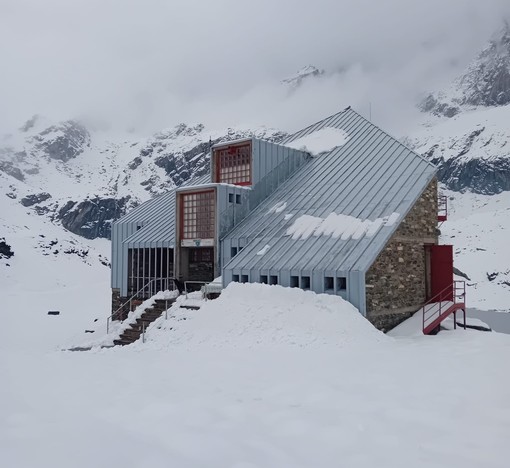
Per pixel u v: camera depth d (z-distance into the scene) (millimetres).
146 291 29359
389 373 11594
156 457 6438
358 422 8023
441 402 9078
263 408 8773
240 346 16406
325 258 20438
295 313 18219
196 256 27188
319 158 29438
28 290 59438
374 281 19469
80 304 48531
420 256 22891
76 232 172875
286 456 6621
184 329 19172
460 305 22094
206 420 8055
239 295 20156
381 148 27234
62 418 8008
